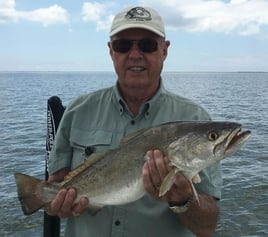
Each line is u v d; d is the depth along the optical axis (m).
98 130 0.80
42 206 0.75
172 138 0.69
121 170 0.71
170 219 0.74
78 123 0.82
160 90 0.80
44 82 20.33
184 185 0.66
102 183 0.73
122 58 0.78
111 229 0.74
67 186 0.74
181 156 0.67
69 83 18.69
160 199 0.67
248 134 0.68
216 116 5.84
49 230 0.96
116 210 0.74
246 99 9.30
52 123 0.97
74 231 0.79
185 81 23.56
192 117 0.78
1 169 2.67
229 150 0.68
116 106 0.81
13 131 4.35
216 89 13.98
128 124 0.79
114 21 0.81
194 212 0.70
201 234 0.73
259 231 1.69
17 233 1.71
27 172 2.61
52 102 0.97
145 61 0.78
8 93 10.88
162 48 0.81
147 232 0.73
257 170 2.59
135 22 0.77
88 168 0.74
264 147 3.32
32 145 3.52
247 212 1.88
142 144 0.71
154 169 0.65
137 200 0.73
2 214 1.87
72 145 0.82
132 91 0.79
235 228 1.72
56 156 0.84
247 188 2.21
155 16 0.80
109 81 21.80
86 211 0.76
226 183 2.31
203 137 0.68
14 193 2.13
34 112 6.27
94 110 0.82
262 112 6.38
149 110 0.79
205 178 0.74
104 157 0.74
